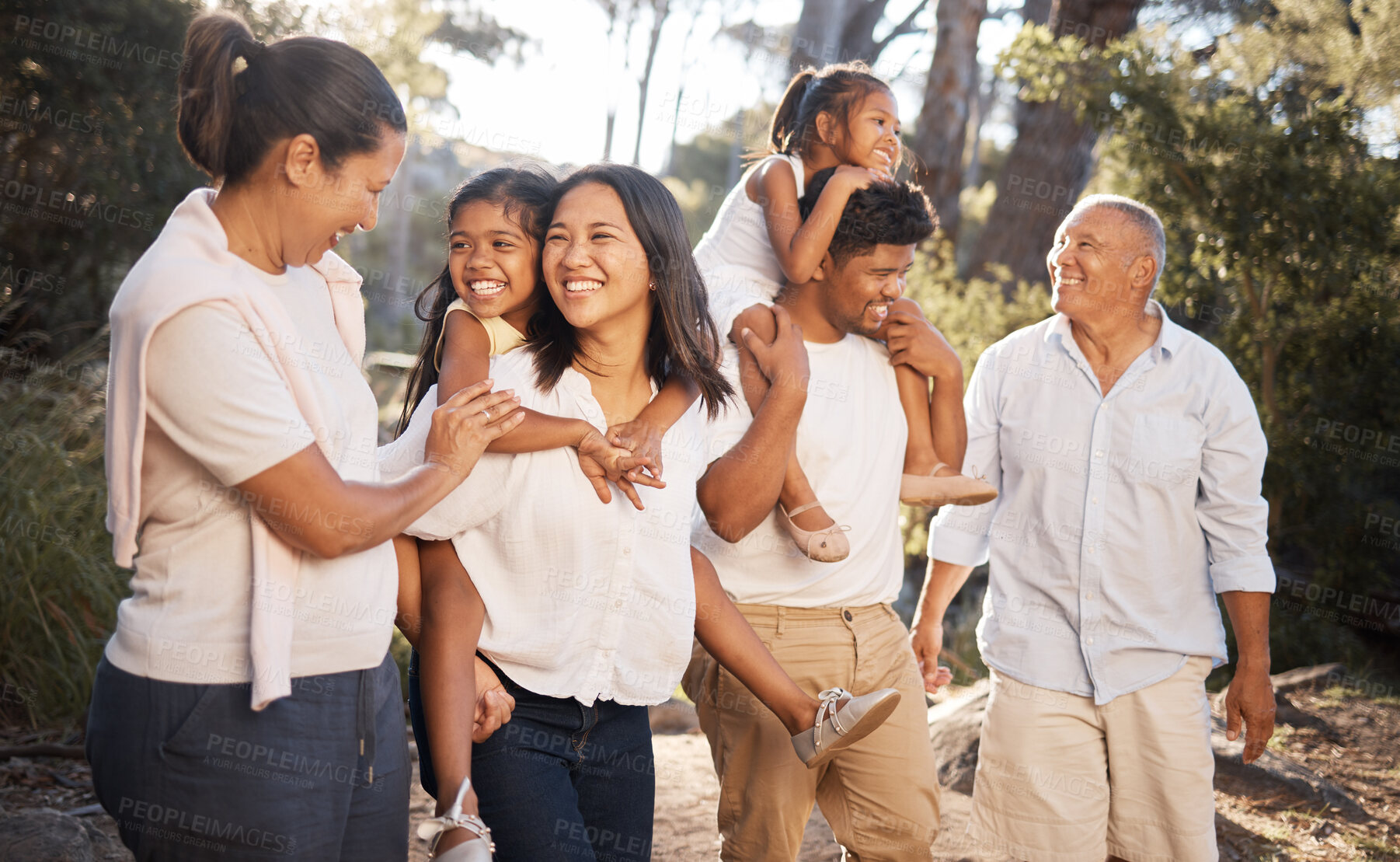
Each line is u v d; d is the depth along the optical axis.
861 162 3.09
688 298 2.02
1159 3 8.37
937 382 2.65
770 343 2.40
